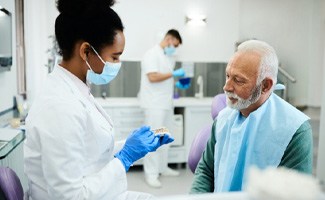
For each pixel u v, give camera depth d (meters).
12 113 2.98
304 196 0.41
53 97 0.99
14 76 3.29
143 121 3.59
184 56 4.15
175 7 4.03
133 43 3.98
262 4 4.63
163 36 3.66
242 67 1.08
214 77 4.30
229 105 1.15
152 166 3.30
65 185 0.93
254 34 4.66
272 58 1.08
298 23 4.82
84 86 1.14
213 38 4.21
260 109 1.16
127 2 3.88
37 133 0.94
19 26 3.63
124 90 4.07
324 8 4.71
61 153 0.91
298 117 1.14
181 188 3.20
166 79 3.26
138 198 1.38
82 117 0.99
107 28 1.02
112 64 1.09
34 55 3.75
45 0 3.77
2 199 0.99
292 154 1.10
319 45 4.79
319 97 4.84
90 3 1.00
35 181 1.02
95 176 1.03
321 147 2.47
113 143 1.18
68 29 1.02
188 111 3.71
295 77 4.89
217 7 4.16
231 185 1.18
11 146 1.91
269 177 0.45
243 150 1.17
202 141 1.61
